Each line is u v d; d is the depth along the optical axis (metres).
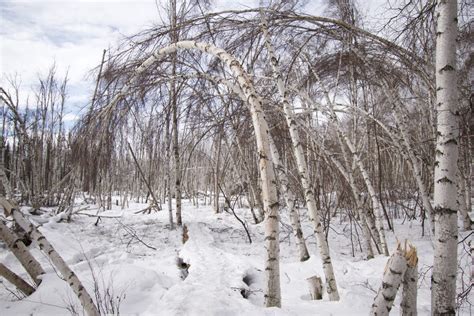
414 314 2.64
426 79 5.74
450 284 2.65
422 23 4.43
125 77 5.27
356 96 7.74
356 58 6.58
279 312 3.50
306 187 5.01
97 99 5.38
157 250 8.85
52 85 17.67
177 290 4.48
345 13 6.64
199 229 10.69
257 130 3.82
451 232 2.66
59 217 10.77
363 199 8.74
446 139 2.72
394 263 2.57
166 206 17.08
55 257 3.47
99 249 8.51
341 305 4.25
